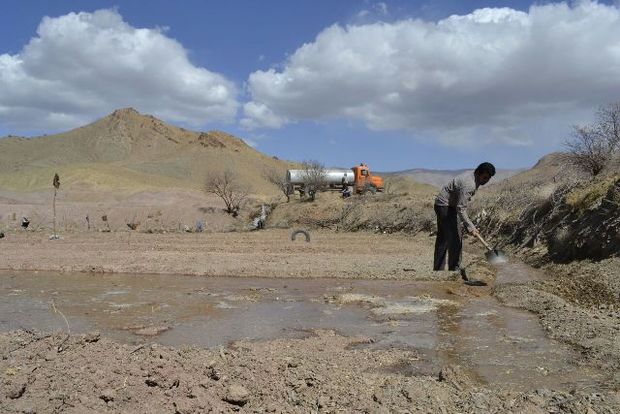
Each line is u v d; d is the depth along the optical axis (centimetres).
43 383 455
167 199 6144
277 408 432
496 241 2088
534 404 443
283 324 782
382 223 3288
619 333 675
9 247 1969
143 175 12781
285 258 1581
